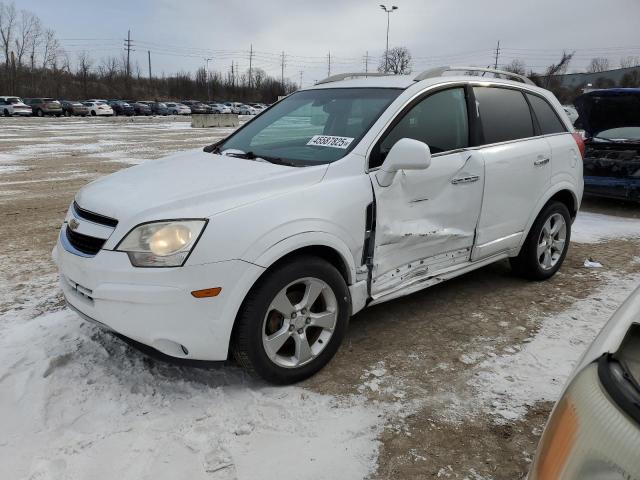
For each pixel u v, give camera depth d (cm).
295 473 237
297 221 288
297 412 280
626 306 158
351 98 384
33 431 260
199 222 266
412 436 264
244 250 270
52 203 824
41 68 7788
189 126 3195
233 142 406
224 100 9094
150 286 260
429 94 375
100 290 267
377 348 352
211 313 267
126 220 271
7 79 6938
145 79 9300
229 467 239
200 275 262
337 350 326
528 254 461
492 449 256
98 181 341
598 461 111
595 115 838
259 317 281
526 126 450
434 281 376
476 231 398
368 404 289
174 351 271
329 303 312
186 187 295
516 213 430
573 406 123
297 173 307
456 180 373
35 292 442
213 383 303
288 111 417
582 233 674
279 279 284
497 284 473
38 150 1595
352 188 316
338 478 235
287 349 314
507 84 446
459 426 272
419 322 392
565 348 354
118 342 344
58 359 318
